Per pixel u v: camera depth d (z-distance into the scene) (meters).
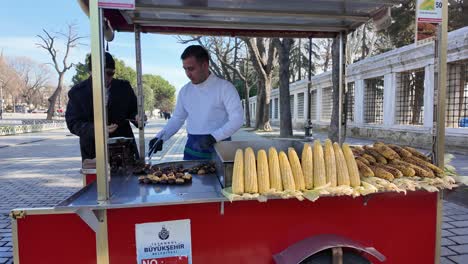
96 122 1.76
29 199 5.49
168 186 2.15
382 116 13.54
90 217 1.73
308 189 1.93
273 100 30.41
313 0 2.30
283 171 1.90
